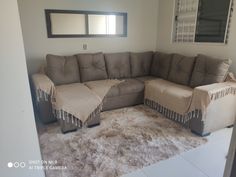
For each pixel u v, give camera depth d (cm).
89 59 329
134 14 382
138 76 380
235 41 271
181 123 265
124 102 323
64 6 320
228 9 278
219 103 235
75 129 251
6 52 91
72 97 251
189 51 346
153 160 192
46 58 300
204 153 204
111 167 183
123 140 228
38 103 264
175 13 368
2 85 94
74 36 340
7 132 100
